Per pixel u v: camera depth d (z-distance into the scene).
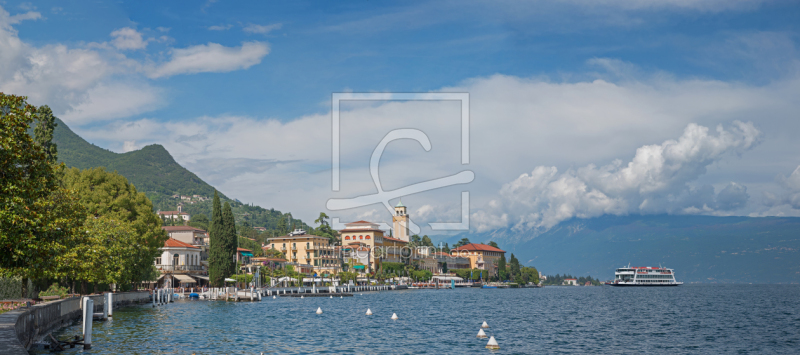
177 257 155.75
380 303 125.19
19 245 35.56
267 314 85.00
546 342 55.75
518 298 167.12
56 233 40.12
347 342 53.72
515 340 57.00
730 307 120.06
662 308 115.38
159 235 98.69
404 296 171.62
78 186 88.75
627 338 59.75
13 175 34.28
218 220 141.25
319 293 159.88
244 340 53.50
